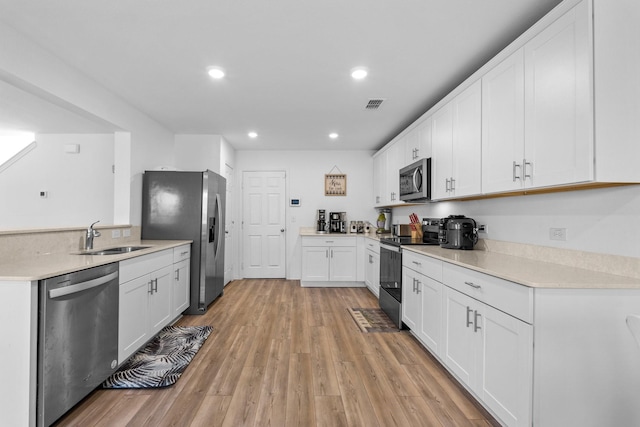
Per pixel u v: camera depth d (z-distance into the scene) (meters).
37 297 1.59
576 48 1.52
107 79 2.78
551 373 1.43
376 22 1.96
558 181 1.63
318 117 3.83
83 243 2.70
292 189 5.68
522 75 1.87
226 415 1.82
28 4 1.79
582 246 1.85
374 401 1.96
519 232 2.36
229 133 4.56
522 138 1.88
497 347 1.68
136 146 3.54
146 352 2.62
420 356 2.59
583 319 1.44
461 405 1.92
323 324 3.33
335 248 5.06
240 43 2.20
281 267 5.68
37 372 1.58
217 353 2.62
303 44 2.21
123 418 1.79
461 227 2.77
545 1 1.76
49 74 2.31
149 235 3.69
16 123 3.80
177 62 2.47
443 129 2.89
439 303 2.37
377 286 4.30
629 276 1.58
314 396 2.01
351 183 5.68
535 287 1.42
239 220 5.65
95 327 1.97
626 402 1.44
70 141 4.28
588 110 1.46
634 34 1.47
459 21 1.95
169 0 1.76
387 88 2.97
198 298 3.68
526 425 1.45
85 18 1.92
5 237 1.99
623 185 1.62
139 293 2.51
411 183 3.52
